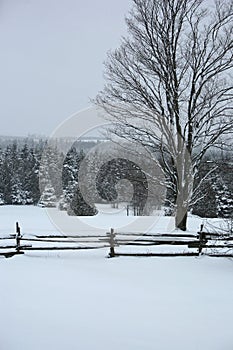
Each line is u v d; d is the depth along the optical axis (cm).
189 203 1540
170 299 672
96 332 525
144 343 494
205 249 1105
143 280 798
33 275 826
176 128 1548
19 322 554
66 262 962
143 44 1573
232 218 1161
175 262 976
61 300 657
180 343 495
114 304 641
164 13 1541
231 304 651
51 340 495
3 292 697
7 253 1031
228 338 512
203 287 752
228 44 1582
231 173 1602
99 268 899
